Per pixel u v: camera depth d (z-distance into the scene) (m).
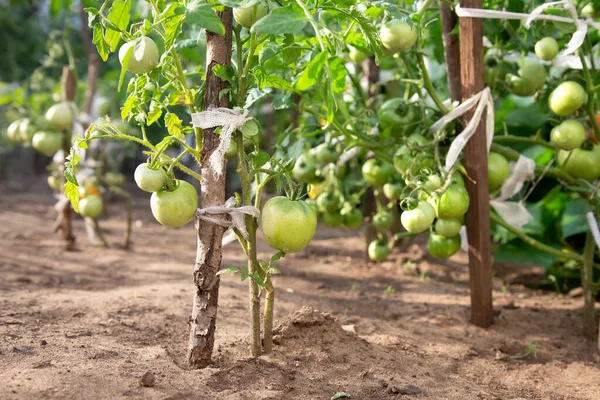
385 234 2.55
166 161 1.37
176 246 2.89
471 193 1.76
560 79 1.79
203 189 1.38
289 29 1.24
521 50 1.82
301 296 2.02
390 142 1.82
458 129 1.78
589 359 1.67
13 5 5.17
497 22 1.80
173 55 1.36
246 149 1.97
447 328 1.81
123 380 1.34
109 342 1.53
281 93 1.77
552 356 1.67
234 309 1.80
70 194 1.39
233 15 1.38
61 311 1.71
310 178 2.10
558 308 2.01
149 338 1.58
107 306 1.77
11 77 5.45
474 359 1.63
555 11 1.79
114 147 4.15
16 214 3.83
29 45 5.46
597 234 1.77
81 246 2.77
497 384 1.52
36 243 2.77
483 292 1.80
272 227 1.34
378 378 1.45
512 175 1.81
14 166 6.61
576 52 1.72
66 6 2.75
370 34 1.37
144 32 1.32
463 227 1.82
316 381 1.41
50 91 3.67
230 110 1.34
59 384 1.30
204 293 1.40
